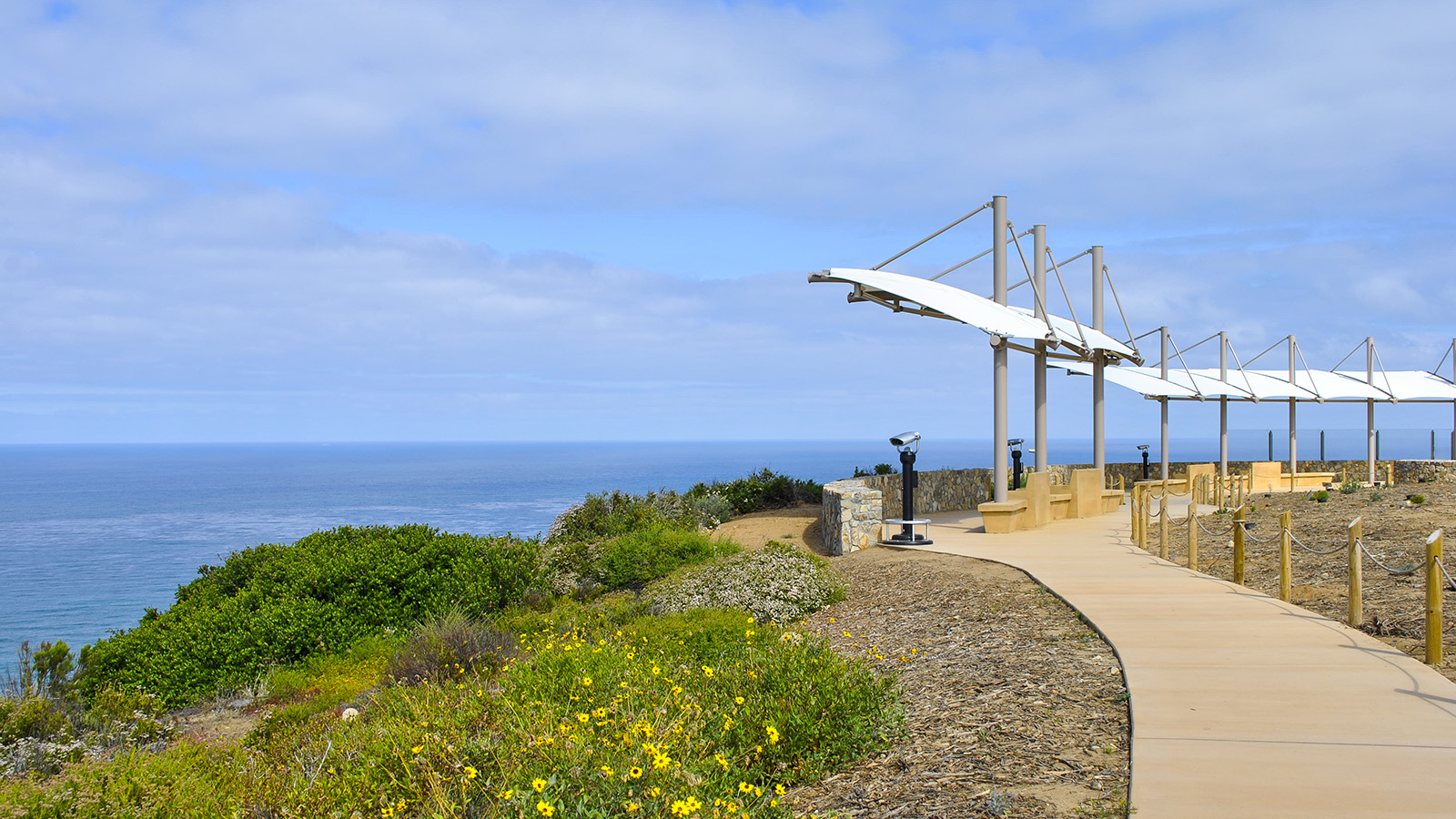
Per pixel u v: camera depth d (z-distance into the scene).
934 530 18.50
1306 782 4.78
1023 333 16.78
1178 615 8.95
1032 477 18.42
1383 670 6.88
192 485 183.62
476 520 86.25
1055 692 6.68
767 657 6.94
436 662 10.23
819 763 5.79
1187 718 5.83
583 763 4.91
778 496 25.45
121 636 12.41
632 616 12.88
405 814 5.64
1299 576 10.90
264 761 7.25
